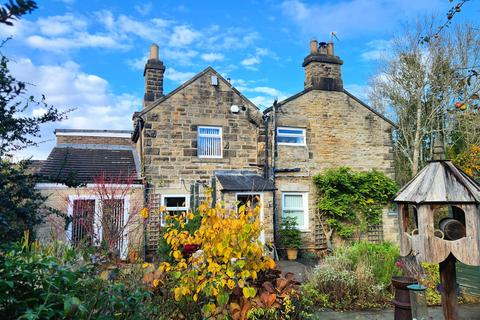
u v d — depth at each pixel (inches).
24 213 147.3
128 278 166.4
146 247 469.7
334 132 605.6
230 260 176.9
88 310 105.7
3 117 129.3
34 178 167.5
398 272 293.9
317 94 606.2
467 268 378.3
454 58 792.3
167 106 523.2
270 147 569.3
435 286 272.8
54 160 538.3
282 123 579.2
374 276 292.5
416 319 159.8
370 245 362.6
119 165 553.9
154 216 483.5
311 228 570.6
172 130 520.7
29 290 101.3
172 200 516.4
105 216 415.2
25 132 151.7
